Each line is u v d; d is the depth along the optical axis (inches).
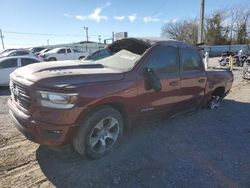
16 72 154.1
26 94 132.4
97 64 167.3
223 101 314.5
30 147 161.6
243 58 819.4
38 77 131.8
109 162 145.4
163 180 130.6
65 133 128.0
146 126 204.2
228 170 142.3
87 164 142.5
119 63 169.0
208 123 222.1
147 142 174.4
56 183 125.3
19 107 139.9
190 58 205.3
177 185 126.9
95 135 143.4
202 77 219.5
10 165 139.6
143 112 166.1
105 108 142.5
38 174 132.3
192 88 207.3
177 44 193.6
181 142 177.8
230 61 745.0
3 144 165.3
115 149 159.6
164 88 177.0
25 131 133.4
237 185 128.4
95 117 138.0
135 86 154.7
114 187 123.4
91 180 128.3
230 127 214.1
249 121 232.2
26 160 145.5
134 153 157.5
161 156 155.6
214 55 1727.4
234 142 182.1
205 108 267.3
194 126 212.4
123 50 186.7
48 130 125.9
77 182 126.4
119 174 134.2
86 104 130.1
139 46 181.3
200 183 129.2
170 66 183.6
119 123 152.6
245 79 513.3
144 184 126.6
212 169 142.7
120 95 145.7
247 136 194.7
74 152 154.9
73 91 126.0
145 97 163.2
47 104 125.6
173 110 194.1
